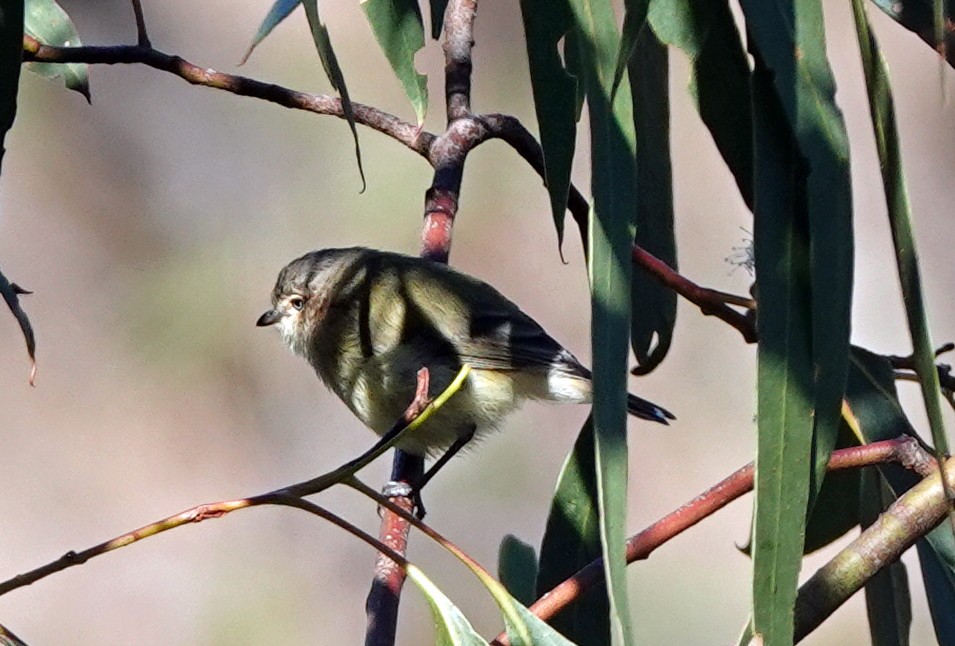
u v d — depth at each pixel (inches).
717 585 481.7
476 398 289.3
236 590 490.6
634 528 494.9
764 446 141.3
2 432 523.8
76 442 525.0
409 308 291.3
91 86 608.4
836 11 565.0
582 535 195.6
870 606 208.5
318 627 479.2
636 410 289.6
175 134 605.0
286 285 313.1
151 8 633.0
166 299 560.4
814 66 151.5
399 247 569.3
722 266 552.7
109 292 562.9
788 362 143.7
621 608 127.4
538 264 561.3
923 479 163.2
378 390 294.4
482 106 599.2
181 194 589.3
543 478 484.4
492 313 291.6
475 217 565.0
